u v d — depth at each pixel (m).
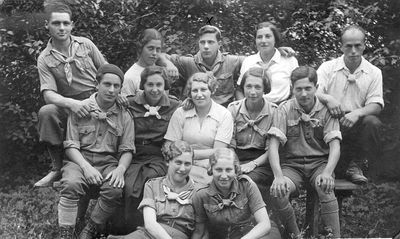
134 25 7.39
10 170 7.59
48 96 5.27
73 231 4.92
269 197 5.17
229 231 4.70
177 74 5.56
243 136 5.23
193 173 4.98
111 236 4.79
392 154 7.05
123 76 5.14
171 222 4.70
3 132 7.47
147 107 5.23
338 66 5.55
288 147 5.14
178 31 7.31
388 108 7.29
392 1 7.39
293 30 7.53
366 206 6.48
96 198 5.30
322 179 4.93
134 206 5.04
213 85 5.29
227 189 4.66
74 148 5.05
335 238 4.97
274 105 5.27
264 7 7.50
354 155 5.45
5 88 7.36
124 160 5.07
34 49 7.05
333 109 5.07
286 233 5.05
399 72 7.30
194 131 5.13
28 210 6.15
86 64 5.48
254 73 5.20
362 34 5.47
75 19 7.14
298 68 5.11
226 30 7.41
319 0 7.55
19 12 7.18
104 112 5.12
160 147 5.27
